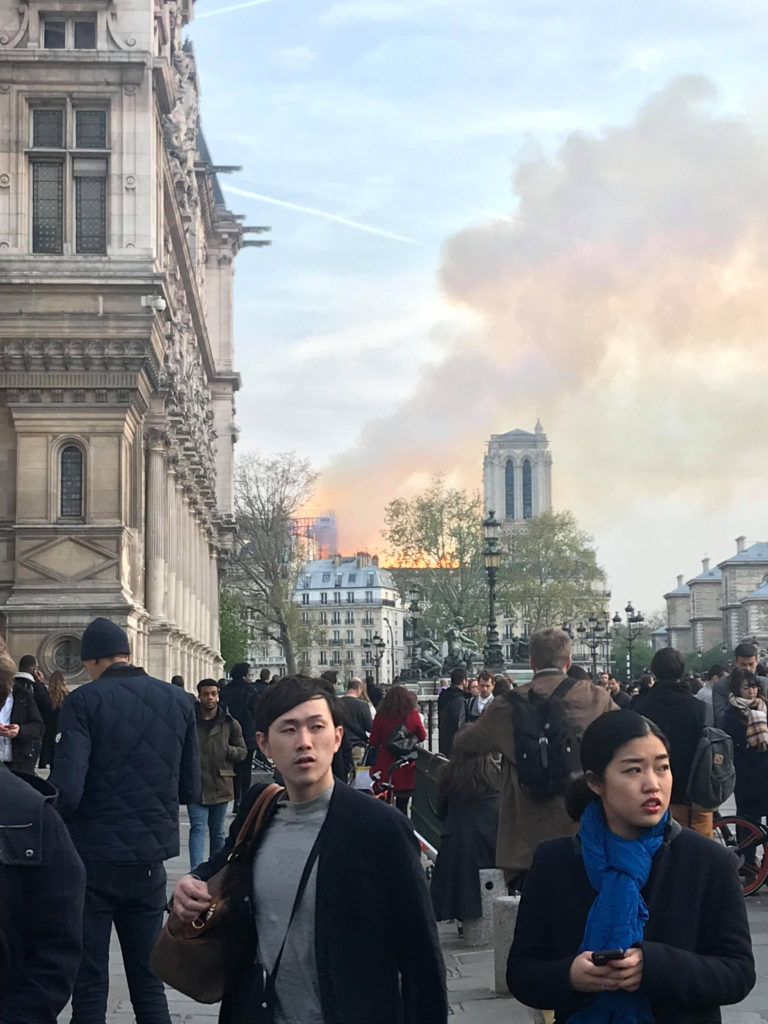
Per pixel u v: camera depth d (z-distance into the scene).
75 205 37.38
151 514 43.66
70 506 37.19
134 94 37.44
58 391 37.09
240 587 102.44
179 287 53.00
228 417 79.31
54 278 36.75
